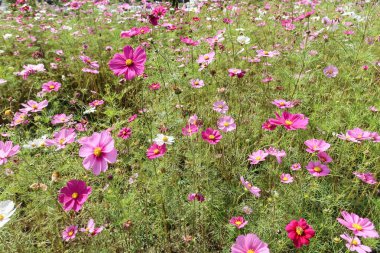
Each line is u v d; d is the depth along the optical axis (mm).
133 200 672
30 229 747
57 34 1690
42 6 2438
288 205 711
